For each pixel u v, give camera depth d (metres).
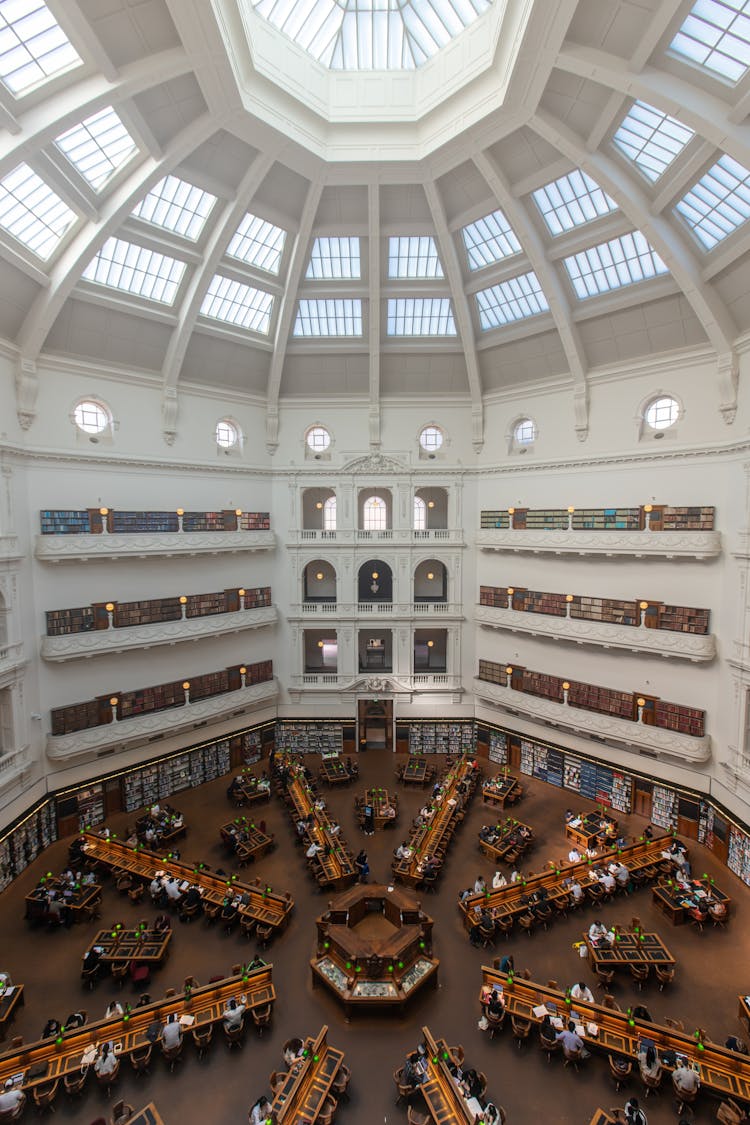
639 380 20.33
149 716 21.53
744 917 15.73
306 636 30.31
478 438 25.55
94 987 13.40
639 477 20.47
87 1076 11.02
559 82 14.16
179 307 20.75
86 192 15.49
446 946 14.77
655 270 18.23
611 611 21.12
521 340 22.59
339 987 12.77
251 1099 10.80
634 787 21.17
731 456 17.97
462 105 15.59
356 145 17.08
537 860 18.45
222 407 24.12
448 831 19.39
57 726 19.45
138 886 16.98
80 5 11.53
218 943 14.89
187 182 17.28
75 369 19.61
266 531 25.42
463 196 18.59
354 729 26.81
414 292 21.89
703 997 13.05
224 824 20.80
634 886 17.11
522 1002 12.23
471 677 26.62
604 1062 11.49
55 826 19.75
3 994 12.53
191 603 23.03
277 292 21.86
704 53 12.14
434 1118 9.82
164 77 13.34
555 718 22.59
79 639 19.53
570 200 17.72
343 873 17.03
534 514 23.78
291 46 15.47
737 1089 10.28
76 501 19.88
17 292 16.72
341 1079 10.70
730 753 17.97
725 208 15.27
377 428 25.58
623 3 11.80
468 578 26.30
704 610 18.77
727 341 17.50
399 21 15.73
